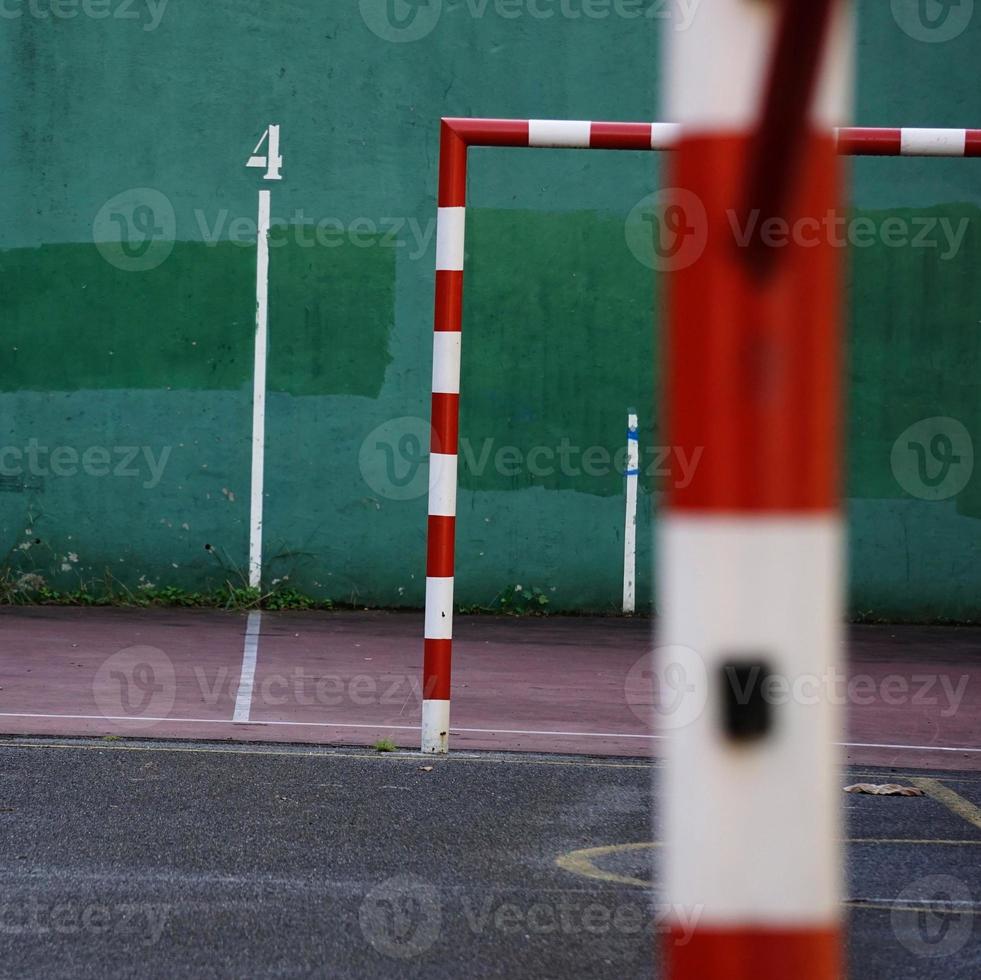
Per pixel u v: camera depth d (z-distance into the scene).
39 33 42.94
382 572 43.44
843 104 2.50
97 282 43.09
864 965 11.66
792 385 2.53
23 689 27.31
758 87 2.44
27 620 38.72
